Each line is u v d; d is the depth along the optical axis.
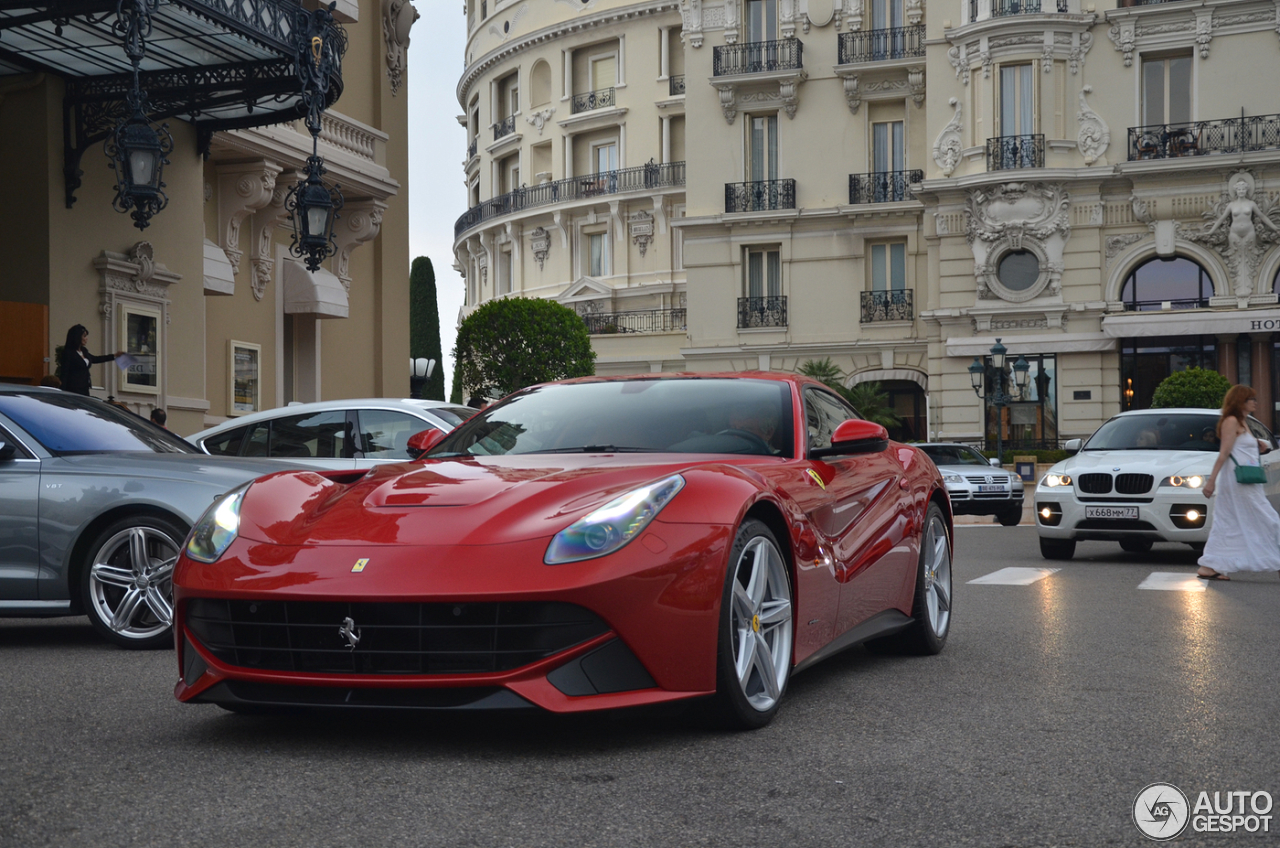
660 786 3.46
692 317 38.78
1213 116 32.31
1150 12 32.56
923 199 34.72
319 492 4.40
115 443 6.73
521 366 33.03
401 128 21.20
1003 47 33.19
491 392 33.47
